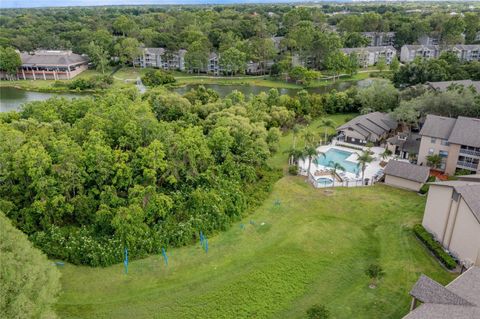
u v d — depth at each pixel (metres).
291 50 155.25
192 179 49.19
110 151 46.28
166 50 151.00
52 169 43.19
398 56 163.62
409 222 45.34
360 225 45.28
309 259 39.12
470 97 67.50
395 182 55.22
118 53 153.00
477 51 141.12
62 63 137.38
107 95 71.75
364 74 140.88
